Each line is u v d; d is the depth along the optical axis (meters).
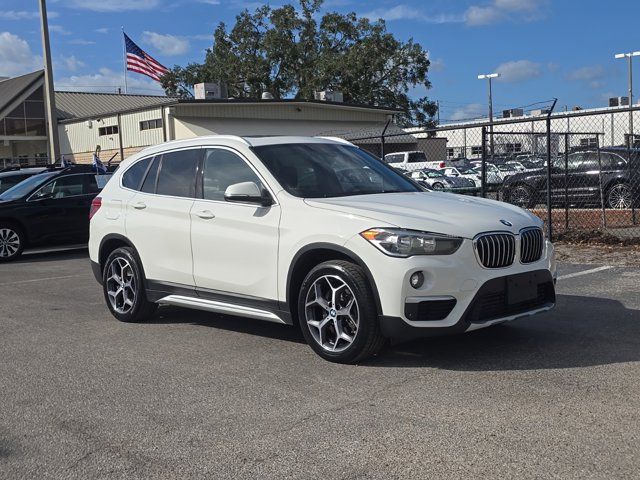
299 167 5.92
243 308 5.88
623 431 3.78
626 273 8.66
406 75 51.22
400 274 4.78
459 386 4.62
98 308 7.87
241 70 50.78
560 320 6.35
